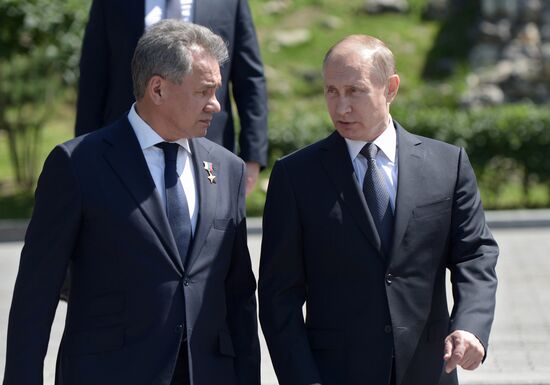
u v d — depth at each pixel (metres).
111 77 15.23
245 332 11.48
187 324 10.73
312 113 43.03
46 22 36.59
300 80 51.88
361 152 11.44
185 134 10.89
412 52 53.06
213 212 11.12
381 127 11.43
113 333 10.72
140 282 10.70
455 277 11.39
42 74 41.84
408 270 11.26
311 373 11.09
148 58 10.70
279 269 11.55
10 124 42.81
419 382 11.25
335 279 11.34
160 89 10.75
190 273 10.84
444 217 11.44
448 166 11.61
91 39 15.32
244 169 11.64
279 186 11.55
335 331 11.29
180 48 10.58
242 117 15.77
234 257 11.48
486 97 49.09
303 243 11.49
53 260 10.70
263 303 11.55
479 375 17.91
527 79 50.12
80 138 11.01
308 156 11.56
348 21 55.69
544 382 17.42
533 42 51.59
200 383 10.77
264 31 54.97
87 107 15.32
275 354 11.38
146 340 10.69
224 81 15.32
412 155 11.53
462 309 10.98
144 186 10.83
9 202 40.38
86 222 10.77
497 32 51.78
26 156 44.09
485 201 40.81
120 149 10.93
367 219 11.23
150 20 14.86
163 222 10.79
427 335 11.37
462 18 54.66
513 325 22.11
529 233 35.31
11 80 41.62
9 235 35.28
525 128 40.19
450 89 49.69
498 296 25.06
